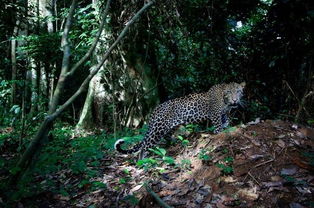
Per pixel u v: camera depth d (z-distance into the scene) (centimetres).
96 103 812
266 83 688
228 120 623
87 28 759
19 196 407
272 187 384
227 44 734
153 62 814
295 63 629
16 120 835
